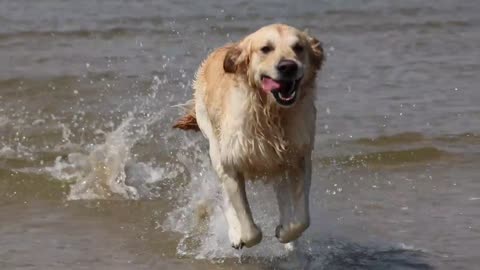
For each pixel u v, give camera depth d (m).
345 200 11.11
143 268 8.88
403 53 19.42
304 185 8.77
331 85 16.59
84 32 20.44
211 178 11.74
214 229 10.07
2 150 12.88
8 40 19.58
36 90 15.88
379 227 10.09
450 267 8.84
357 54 19.34
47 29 20.55
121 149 12.53
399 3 24.98
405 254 9.24
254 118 8.52
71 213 10.73
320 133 13.77
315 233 9.91
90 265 8.94
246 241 8.73
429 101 15.44
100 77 16.77
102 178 11.88
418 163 12.59
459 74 17.41
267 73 8.13
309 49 8.54
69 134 13.70
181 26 21.41
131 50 19.08
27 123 14.16
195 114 10.73
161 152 12.92
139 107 14.98
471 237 9.70
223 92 9.02
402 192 11.40
